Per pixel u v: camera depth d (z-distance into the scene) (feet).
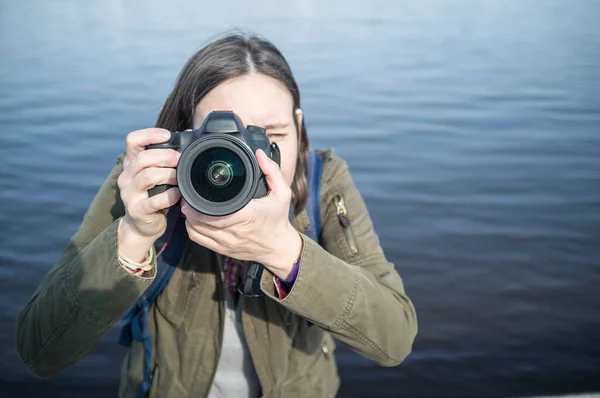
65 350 6.23
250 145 5.48
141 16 60.80
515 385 13.65
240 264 6.59
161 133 5.69
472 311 16.02
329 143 26.61
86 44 47.50
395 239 19.21
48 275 6.47
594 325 15.55
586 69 39.60
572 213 20.85
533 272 17.62
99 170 24.41
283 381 6.64
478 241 19.13
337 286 5.84
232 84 6.44
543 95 33.99
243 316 6.55
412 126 28.84
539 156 25.48
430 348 14.74
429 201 21.57
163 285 6.63
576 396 9.21
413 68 39.78
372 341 6.20
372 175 23.52
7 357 14.66
